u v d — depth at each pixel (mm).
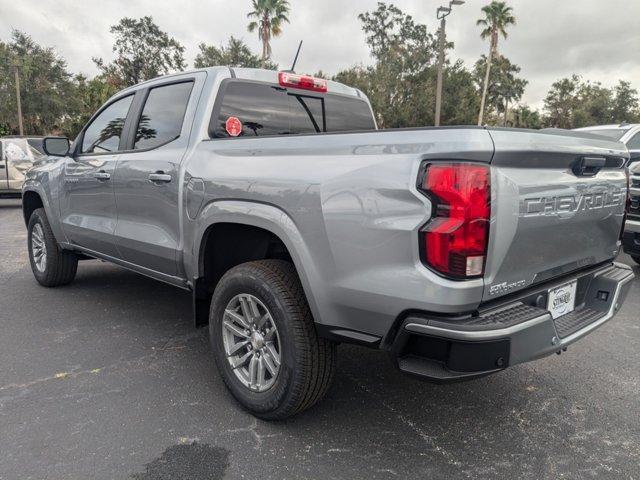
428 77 36062
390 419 2771
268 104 3531
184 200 3080
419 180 1970
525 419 2797
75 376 3203
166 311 4492
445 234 1914
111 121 4070
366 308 2188
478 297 2002
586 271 2775
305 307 2488
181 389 3055
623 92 62875
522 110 59000
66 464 2314
